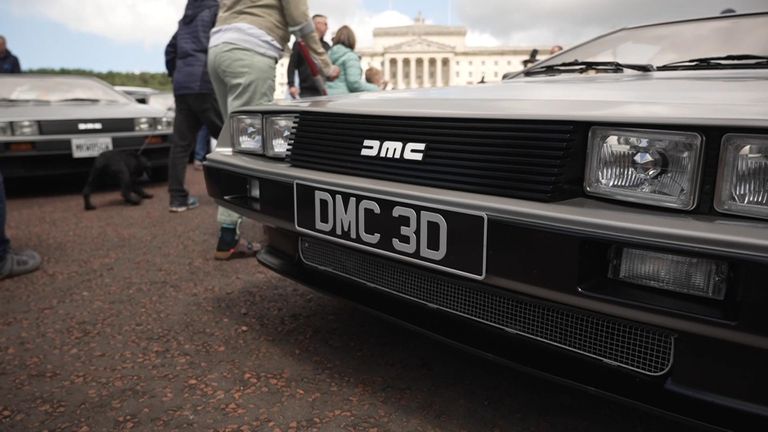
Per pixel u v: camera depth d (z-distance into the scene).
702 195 1.08
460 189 1.36
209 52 3.03
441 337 1.52
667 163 1.11
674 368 1.16
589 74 2.19
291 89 5.33
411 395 1.73
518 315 1.40
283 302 2.55
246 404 1.69
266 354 2.02
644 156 1.13
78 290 2.76
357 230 1.56
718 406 1.10
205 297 2.63
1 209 2.88
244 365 1.93
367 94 1.92
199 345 2.10
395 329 2.23
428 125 1.45
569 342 1.32
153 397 1.73
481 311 1.47
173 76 4.61
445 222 1.35
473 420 1.59
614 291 1.15
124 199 5.27
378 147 1.55
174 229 4.12
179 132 4.66
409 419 1.60
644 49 2.31
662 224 1.07
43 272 3.07
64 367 1.94
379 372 1.88
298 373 1.87
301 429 1.55
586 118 1.19
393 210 1.46
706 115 1.08
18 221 4.51
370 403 1.68
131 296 2.66
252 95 2.97
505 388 1.77
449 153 1.40
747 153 1.02
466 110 1.40
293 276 1.95
